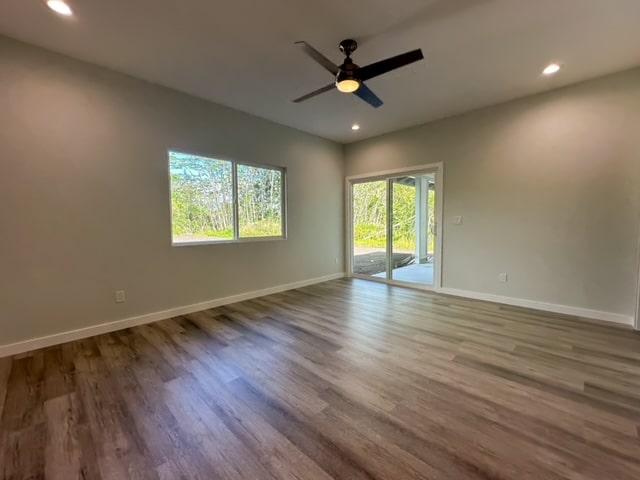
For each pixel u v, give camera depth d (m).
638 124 3.06
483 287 4.24
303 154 5.14
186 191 3.76
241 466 1.41
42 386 2.09
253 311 3.80
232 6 2.12
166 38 2.51
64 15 2.21
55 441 1.57
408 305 4.00
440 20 2.28
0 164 2.52
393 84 3.35
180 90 3.54
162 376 2.22
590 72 3.12
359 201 5.84
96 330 3.05
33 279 2.71
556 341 2.78
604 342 2.75
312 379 2.17
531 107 3.69
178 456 1.47
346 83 2.41
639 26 2.35
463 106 4.03
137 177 3.28
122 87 3.14
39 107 2.68
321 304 4.10
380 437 1.58
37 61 2.66
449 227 4.52
